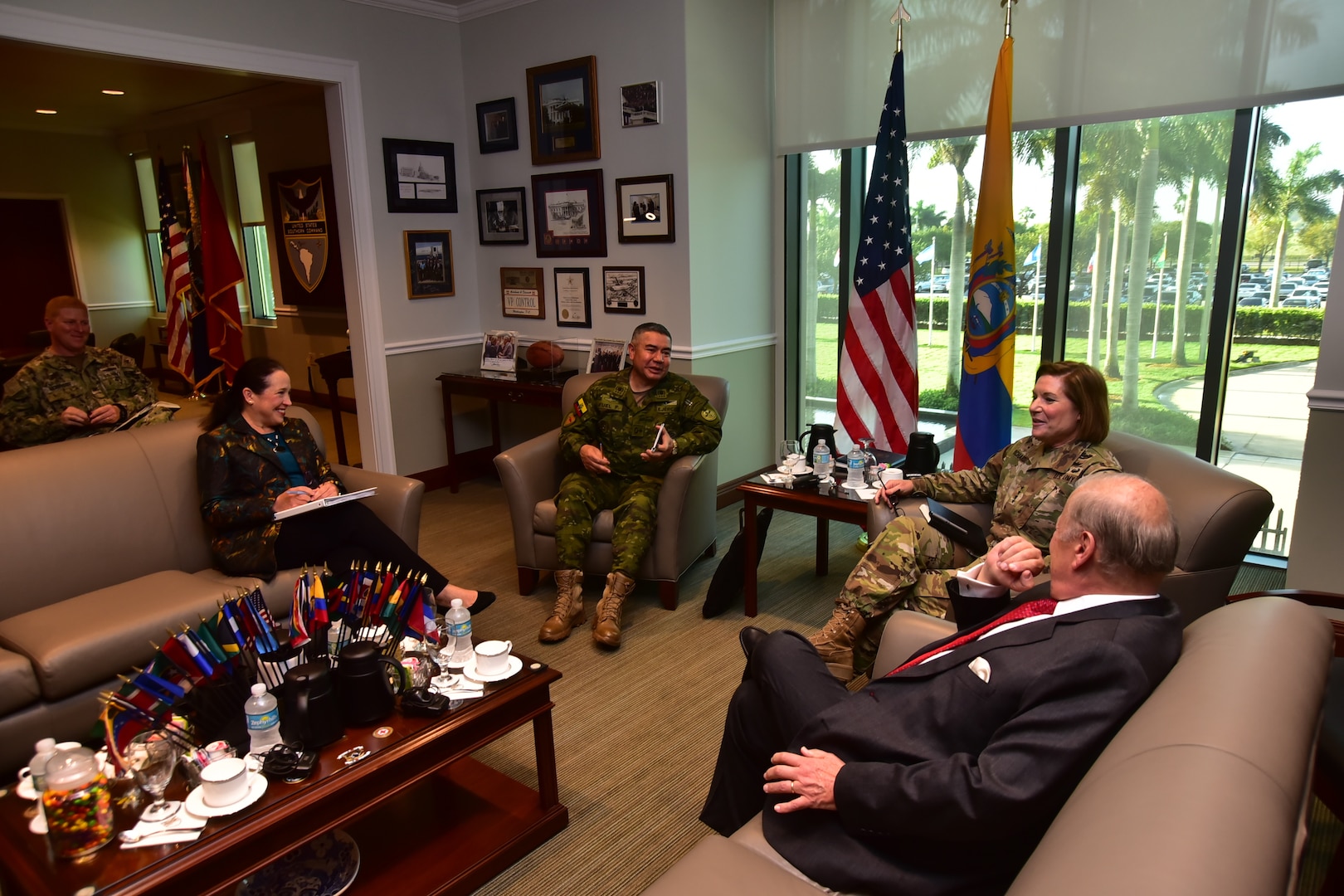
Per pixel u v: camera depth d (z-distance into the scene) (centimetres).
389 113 434
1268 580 318
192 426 274
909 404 358
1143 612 120
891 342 355
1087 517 125
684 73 375
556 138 430
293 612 179
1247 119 302
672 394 327
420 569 266
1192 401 337
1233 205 311
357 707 166
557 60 422
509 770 220
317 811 149
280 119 658
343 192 428
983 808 108
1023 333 372
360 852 181
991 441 332
